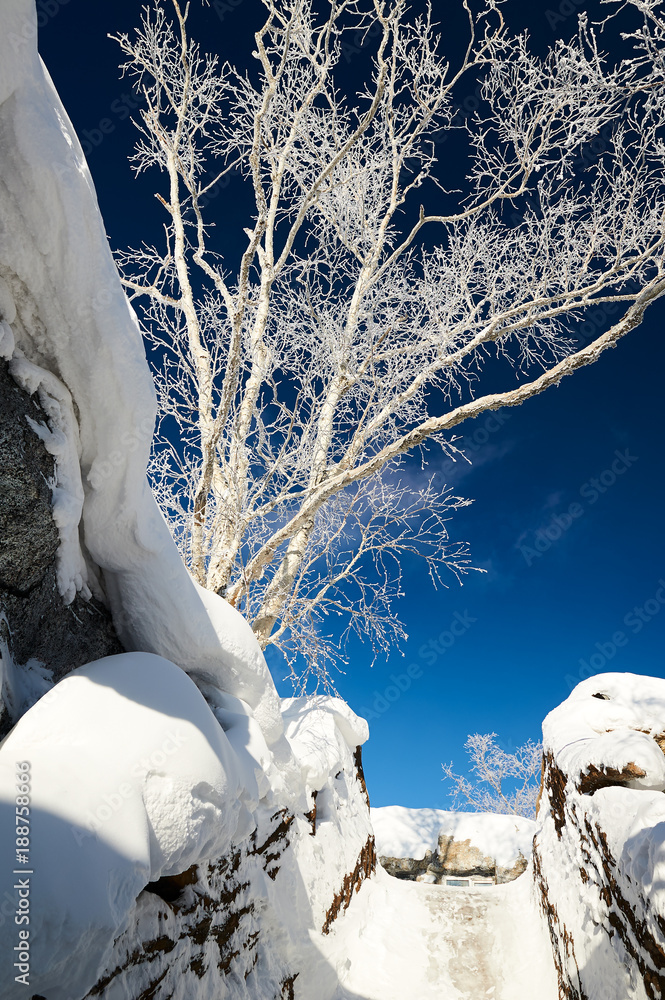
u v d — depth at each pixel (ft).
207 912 10.41
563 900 16.84
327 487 18.45
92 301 8.63
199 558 19.31
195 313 21.88
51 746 7.33
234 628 13.41
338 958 17.12
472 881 32.30
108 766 7.38
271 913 13.47
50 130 7.45
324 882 17.72
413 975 18.42
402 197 23.81
